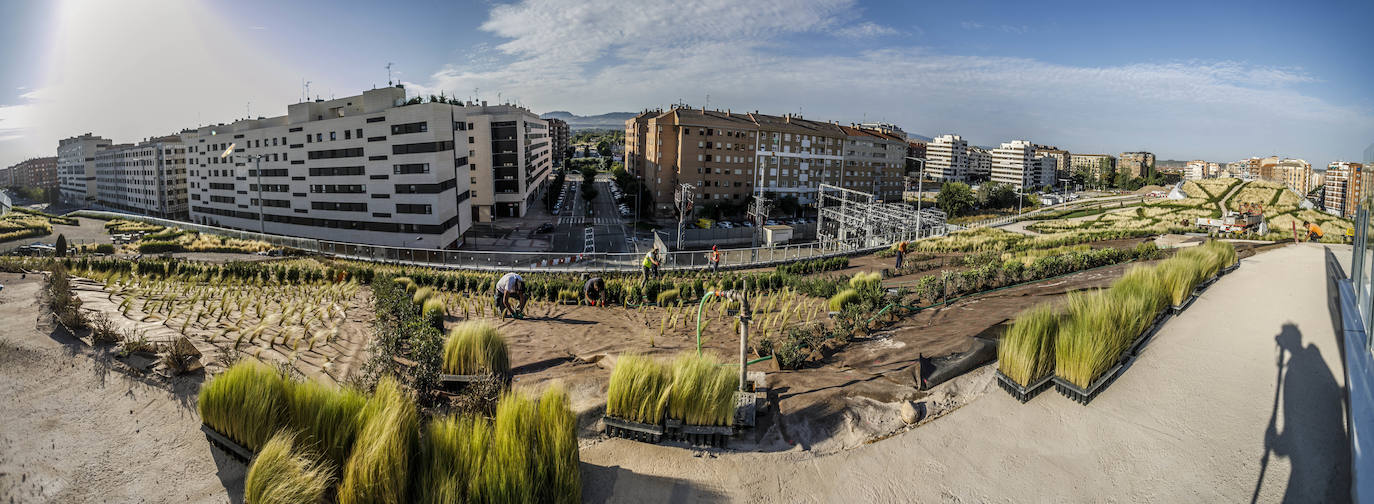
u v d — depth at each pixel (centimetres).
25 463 588
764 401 707
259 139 6481
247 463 593
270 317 1249
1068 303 937
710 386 638
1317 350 757
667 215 8412
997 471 555
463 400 713
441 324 1221
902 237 4397
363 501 490
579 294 1684
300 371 848
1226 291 1141
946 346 880
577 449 562
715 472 573
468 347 821
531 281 1819
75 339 935
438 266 3378
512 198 8162
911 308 1207
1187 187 7900
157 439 642
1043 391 707
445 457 532
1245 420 604
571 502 514
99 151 12438
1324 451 532
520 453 520
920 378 743
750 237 7100
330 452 567
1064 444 593
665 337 1149
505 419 556
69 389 755
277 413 594
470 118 7594
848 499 525
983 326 976
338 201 5906
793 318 1302
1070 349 696
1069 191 16400
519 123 7944
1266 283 1210
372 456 499
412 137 5359
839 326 1015
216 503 539
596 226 7612
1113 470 546
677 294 1683
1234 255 1445
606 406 712
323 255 3747
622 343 1095
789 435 638
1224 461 541
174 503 538
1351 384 609
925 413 671
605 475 573
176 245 4034
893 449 601
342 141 5731
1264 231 3291
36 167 18050
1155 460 554
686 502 527
